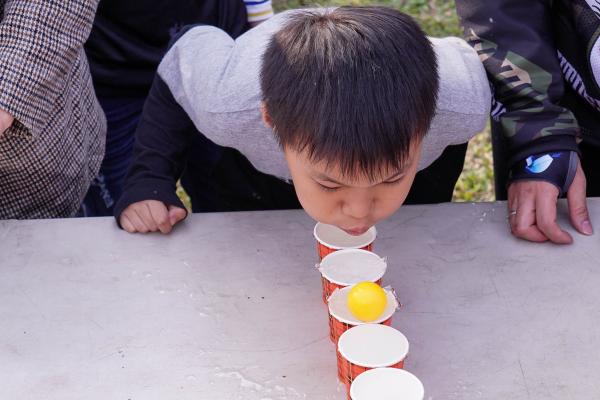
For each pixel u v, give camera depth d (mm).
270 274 1733
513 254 1766
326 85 1376
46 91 1697
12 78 1622
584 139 2191
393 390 1272
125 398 1441
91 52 2523
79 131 2051
